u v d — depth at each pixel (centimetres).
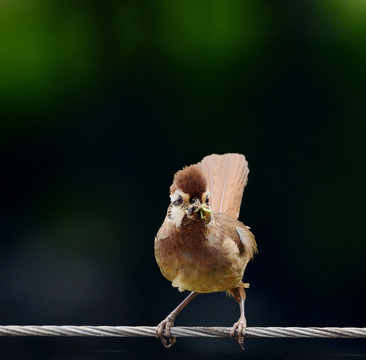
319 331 806
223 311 1326
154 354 1189
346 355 1169
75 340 1162
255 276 1343
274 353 1170
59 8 1388
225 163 1009
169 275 863
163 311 1345
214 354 1189
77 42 1388
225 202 991
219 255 841
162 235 848
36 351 1132
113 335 811
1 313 1348
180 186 828
